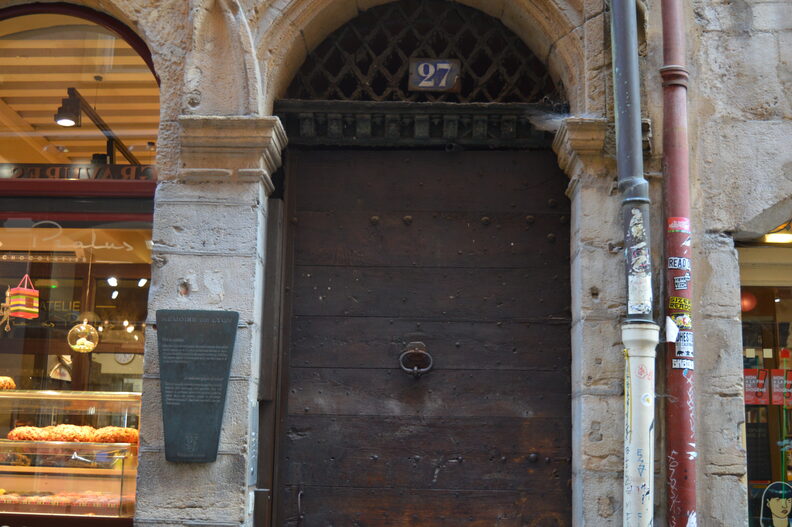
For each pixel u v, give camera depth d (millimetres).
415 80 4664
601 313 4094
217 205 4148
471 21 4723
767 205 4219
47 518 4387
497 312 4473
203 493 3922
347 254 4535
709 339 4105
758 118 4293
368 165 4621
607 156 4195
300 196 4598
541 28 4434
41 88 4750
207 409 3938
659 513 3934
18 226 4695
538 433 4359
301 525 4297
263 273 4367
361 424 4391
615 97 3977
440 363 4430
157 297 4078
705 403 4055
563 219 4535
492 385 4406
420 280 4508
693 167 4246
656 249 4125
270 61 4332
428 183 4598
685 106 4168
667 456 3930
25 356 4668
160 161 4211
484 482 4328
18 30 4738
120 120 4652
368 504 4324
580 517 4027
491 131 4566
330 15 4562
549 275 4492
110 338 4609
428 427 4383
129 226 4641
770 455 4434
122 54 4656
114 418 4535
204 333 3994
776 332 4492
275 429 4340
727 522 3965
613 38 4016
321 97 4738
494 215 4562
